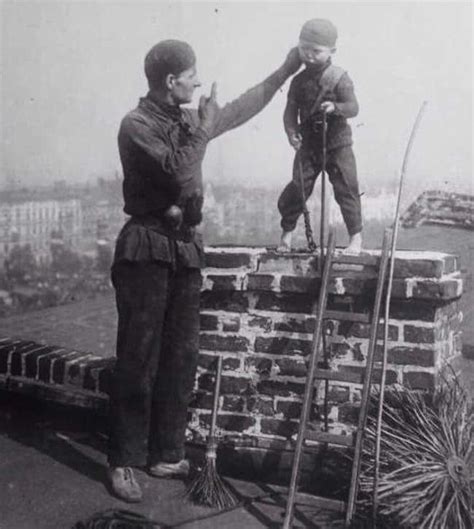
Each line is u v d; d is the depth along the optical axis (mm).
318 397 4418
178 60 4355
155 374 4457
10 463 4723
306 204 4539
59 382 5309
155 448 4625
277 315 4488
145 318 4371
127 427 4367
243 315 4551
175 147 4375
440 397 4223
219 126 4590
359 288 4273
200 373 4652
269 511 4191
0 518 4051
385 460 4051
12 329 7273
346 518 3887
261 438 4520
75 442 5062
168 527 4004
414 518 3807
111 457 4395
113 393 4414
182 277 4477
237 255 4531
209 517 4125
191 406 4672
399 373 4258
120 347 4410
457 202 9344
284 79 4617
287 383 4480
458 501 3824
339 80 4344
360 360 4340
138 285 4359
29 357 5418
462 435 4074
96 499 4309
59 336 6965
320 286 4328
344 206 4469
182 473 4613
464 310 6973
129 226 4402
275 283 4426
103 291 10688
